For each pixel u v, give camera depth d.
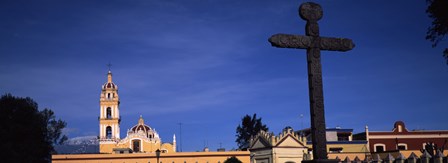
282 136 63.66
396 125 77.00
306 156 59.47
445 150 69.69
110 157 75.88
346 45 20.00
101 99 132.12
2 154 57.97
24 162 60.19
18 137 63.16
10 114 63.66
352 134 79.31
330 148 72.44
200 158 77.94
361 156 69.81
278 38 19.02
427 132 77.69
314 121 19.17
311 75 19.39
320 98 19.36
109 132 131.25
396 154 66.69
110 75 136.12
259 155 66.00
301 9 19.61
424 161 37.50
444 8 27.22
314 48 19.52
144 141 113.81
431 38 28.95
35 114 66.88
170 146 115.31
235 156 78.38
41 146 65.62
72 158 73.94
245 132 115.69
